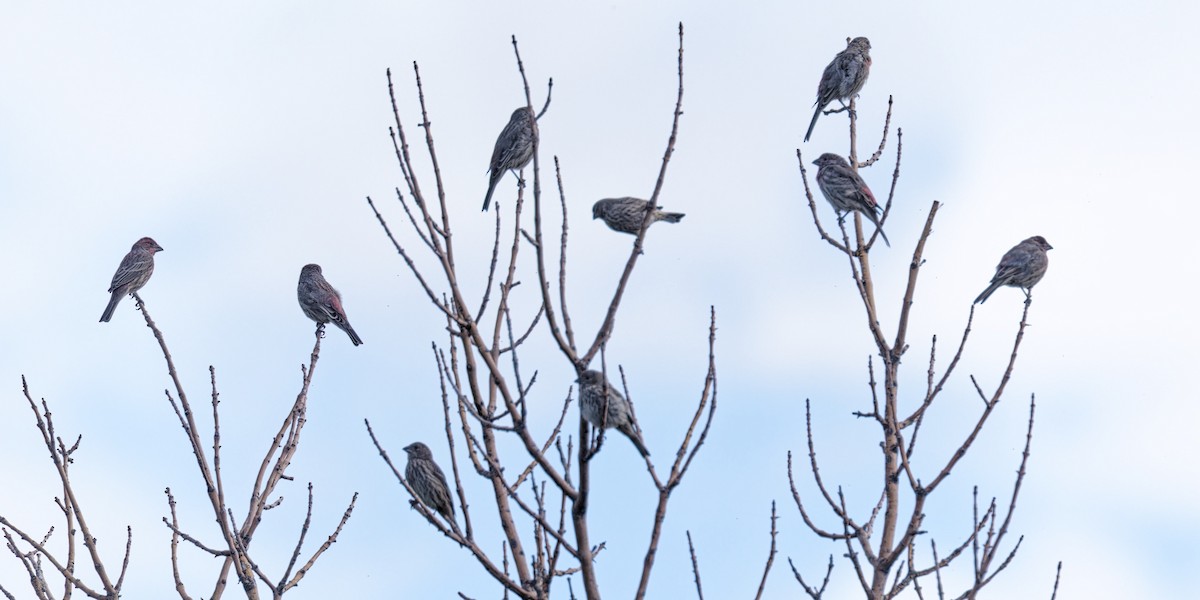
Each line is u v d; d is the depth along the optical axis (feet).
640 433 38.75
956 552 42.11
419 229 37.29
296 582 44.24
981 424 42.96
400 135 36.88
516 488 40.32
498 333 41.65
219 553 44.14
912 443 44.29
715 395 34.71
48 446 44.68
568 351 33.81
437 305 37.01
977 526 40.78
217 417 44.96
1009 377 43.62
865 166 57.57
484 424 35.47
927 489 42.55
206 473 44.39
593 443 34.40
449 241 37.45
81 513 44.37
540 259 33.58
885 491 44.32
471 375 39.52
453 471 36.47
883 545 43.27
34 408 44.91
